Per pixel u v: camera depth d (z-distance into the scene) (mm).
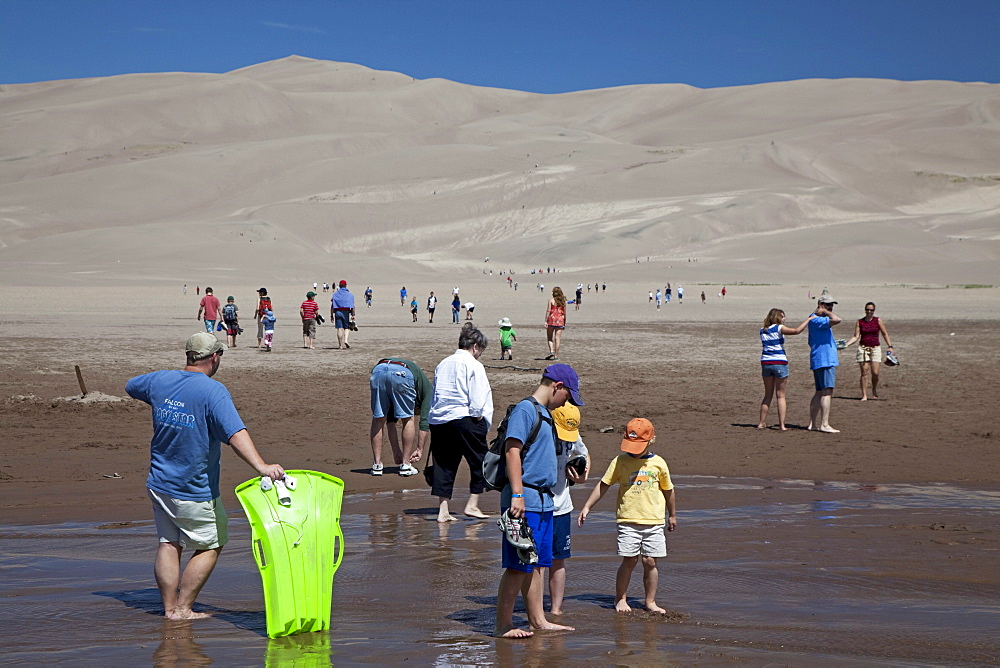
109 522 8586
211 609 6055
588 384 20250
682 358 26203
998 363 24562
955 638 5367
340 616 5879
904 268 135625
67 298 70875
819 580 6645
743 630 5547
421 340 32625
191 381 6023
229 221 195500
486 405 9016
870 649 5164
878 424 15195
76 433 13977
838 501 9578
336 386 19719
